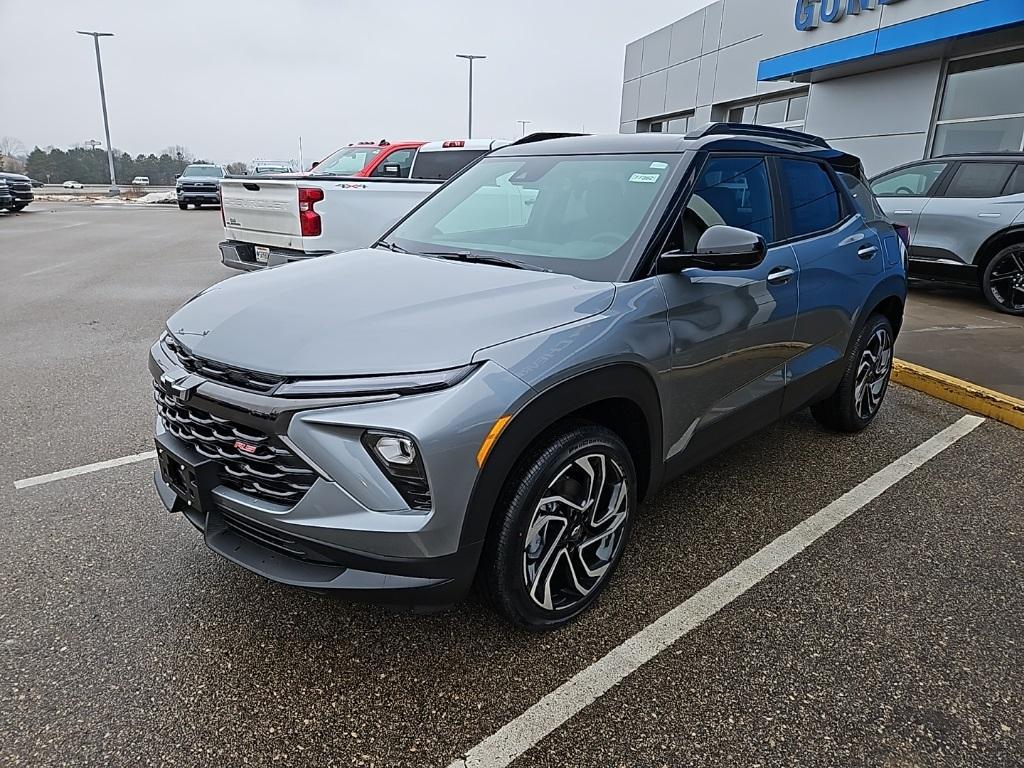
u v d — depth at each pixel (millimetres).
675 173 2902
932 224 8133
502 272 2672
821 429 4438
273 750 1973
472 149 9086
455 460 1946
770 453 4051
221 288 2736
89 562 2850
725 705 2164
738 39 16141
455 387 1974
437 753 1979
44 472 3648
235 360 2135
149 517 3207
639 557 2973
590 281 2566
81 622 2484
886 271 4145
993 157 7855
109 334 6664
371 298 2383
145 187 58094
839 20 12805
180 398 2234
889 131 12148
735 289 2906
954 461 3961
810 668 2330
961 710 2156
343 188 7078
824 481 3701
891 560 2979
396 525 1958
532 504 2219
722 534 3166
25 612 2529
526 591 2309
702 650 2408
